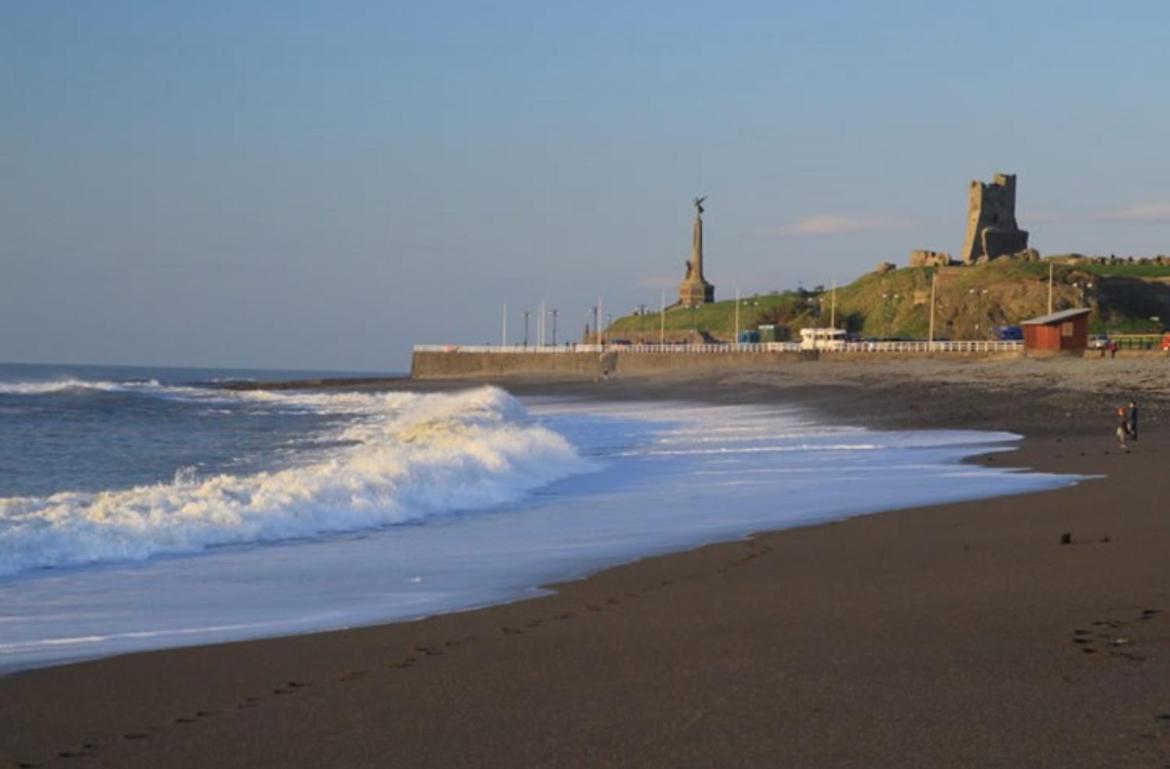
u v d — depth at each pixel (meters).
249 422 58.09
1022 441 38.66
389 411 69.94
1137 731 7.01
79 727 7.85
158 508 19.23
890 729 7.22
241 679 9.13
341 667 9.48
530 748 7.11
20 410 64.31
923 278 168.25
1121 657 8.88
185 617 12.32
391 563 16.05
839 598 11.99
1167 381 58.06
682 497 24.73
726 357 118.31
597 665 9.27
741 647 9.75
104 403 73.75
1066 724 7.19
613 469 31.91
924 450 36.25
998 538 16.45
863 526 18.72
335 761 7.00
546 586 13.79
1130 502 20.58
